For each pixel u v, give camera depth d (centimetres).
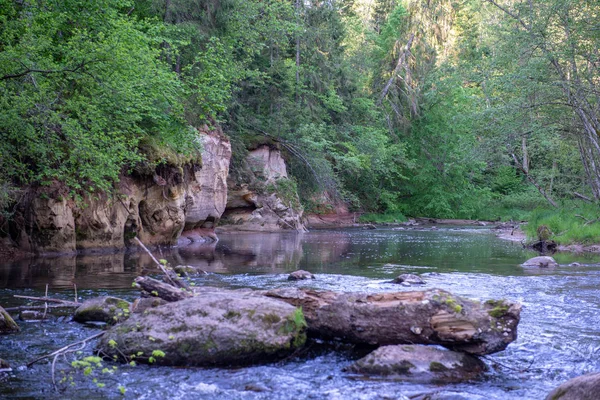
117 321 727
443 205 4600
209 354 582
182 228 2139
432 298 600
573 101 2184
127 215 1859
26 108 1193
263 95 3372
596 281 1205
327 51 3875
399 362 564
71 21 1471
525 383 542
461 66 2545
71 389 517
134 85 1409
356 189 4403
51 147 1352
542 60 2112
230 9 2656
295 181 3512
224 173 2617
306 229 3384
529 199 4634
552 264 1550
